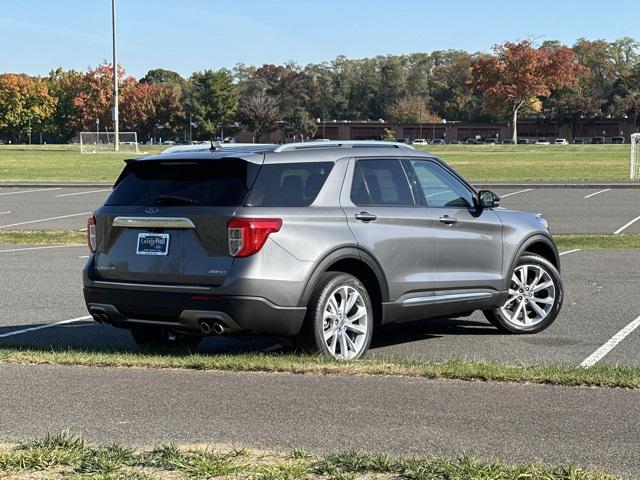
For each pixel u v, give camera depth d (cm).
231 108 16712
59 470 483
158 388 674
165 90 17350
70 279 1375
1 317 1066
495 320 964
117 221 792
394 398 641
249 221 737
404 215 841
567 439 546
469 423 579
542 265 969
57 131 17762
